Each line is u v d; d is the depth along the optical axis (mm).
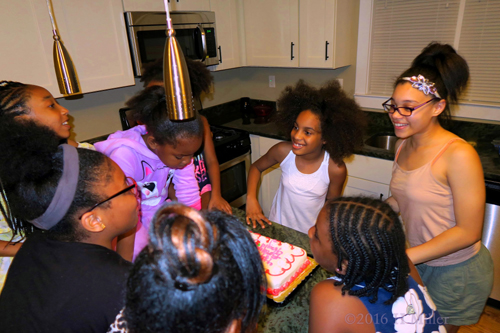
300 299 1004
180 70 755
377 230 698
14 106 1131
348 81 2838
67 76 1224
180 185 1428
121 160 1117
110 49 2078
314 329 778
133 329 490
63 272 656
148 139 1141
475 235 1100
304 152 1523
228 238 520
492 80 2230
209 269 436
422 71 1141
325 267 814
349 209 741
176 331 458
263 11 2730
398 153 1368
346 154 1551
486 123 2277
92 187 683
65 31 1859
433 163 1175
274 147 1767
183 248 438
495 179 1800
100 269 661
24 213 677
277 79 3223
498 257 1899
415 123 1156
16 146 671
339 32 2484
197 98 1614
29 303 641
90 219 694
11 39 1688
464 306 1289
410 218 1306
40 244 718
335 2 2344
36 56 1793
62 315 627
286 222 1811
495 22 2096
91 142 2453
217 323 471
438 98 1125
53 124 1231
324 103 1480
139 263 495
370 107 2781
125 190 747
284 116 1662
